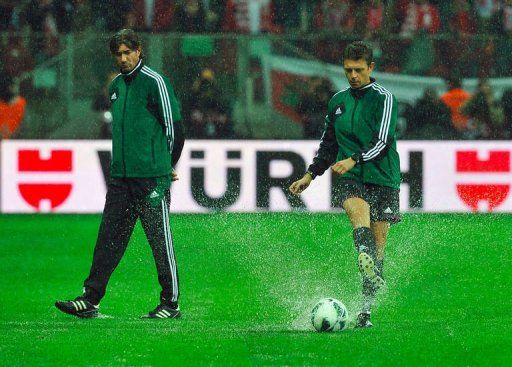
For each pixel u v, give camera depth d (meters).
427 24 60.19
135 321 27.25
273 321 27.42
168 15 60.16
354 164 24.94
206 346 23.08
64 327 26.02
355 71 25.39
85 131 55.94
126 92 27.23
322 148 27.02
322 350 22.52
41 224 52.50
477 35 56.94
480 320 27.48
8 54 55.66
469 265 39.75
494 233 48.69
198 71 56.06
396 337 24.12
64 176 55.75
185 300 31.69
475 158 56.22
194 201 55.62
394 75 57.09
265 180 55.94
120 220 27.62
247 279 36.34
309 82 56.50
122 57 26.92
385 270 38.34
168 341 23.73
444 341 23.75
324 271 38.22
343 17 60.84
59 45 56.09
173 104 27.20
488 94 56.69
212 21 60.50
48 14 59.72
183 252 43.22
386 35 57.19
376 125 25.67
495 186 56.19
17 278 37.03
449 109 56.69
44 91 55.78
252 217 54.41
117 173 27.48
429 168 56.25
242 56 56.28
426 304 31.03
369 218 25.58
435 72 56.94
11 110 55.56
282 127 56.31
